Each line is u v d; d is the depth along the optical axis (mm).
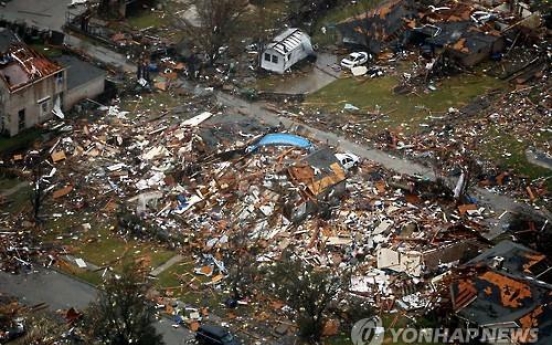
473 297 197625
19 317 196750
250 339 194500
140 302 187625
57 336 191625
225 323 198000
